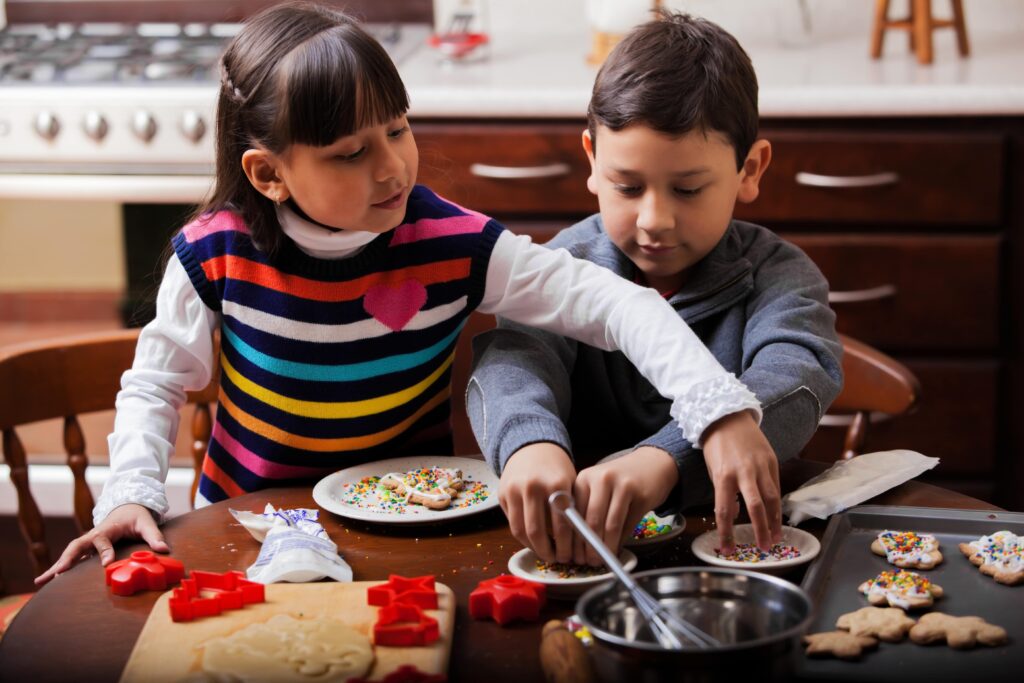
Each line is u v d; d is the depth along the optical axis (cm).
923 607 89
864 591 92
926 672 81
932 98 213
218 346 146
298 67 110
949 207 220
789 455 111
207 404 156
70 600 97
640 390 127
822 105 215
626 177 115
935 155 217
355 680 80
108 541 108
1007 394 228
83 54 250
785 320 120
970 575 96
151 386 127
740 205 223
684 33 117
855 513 106
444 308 128
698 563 100
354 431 129
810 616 76
